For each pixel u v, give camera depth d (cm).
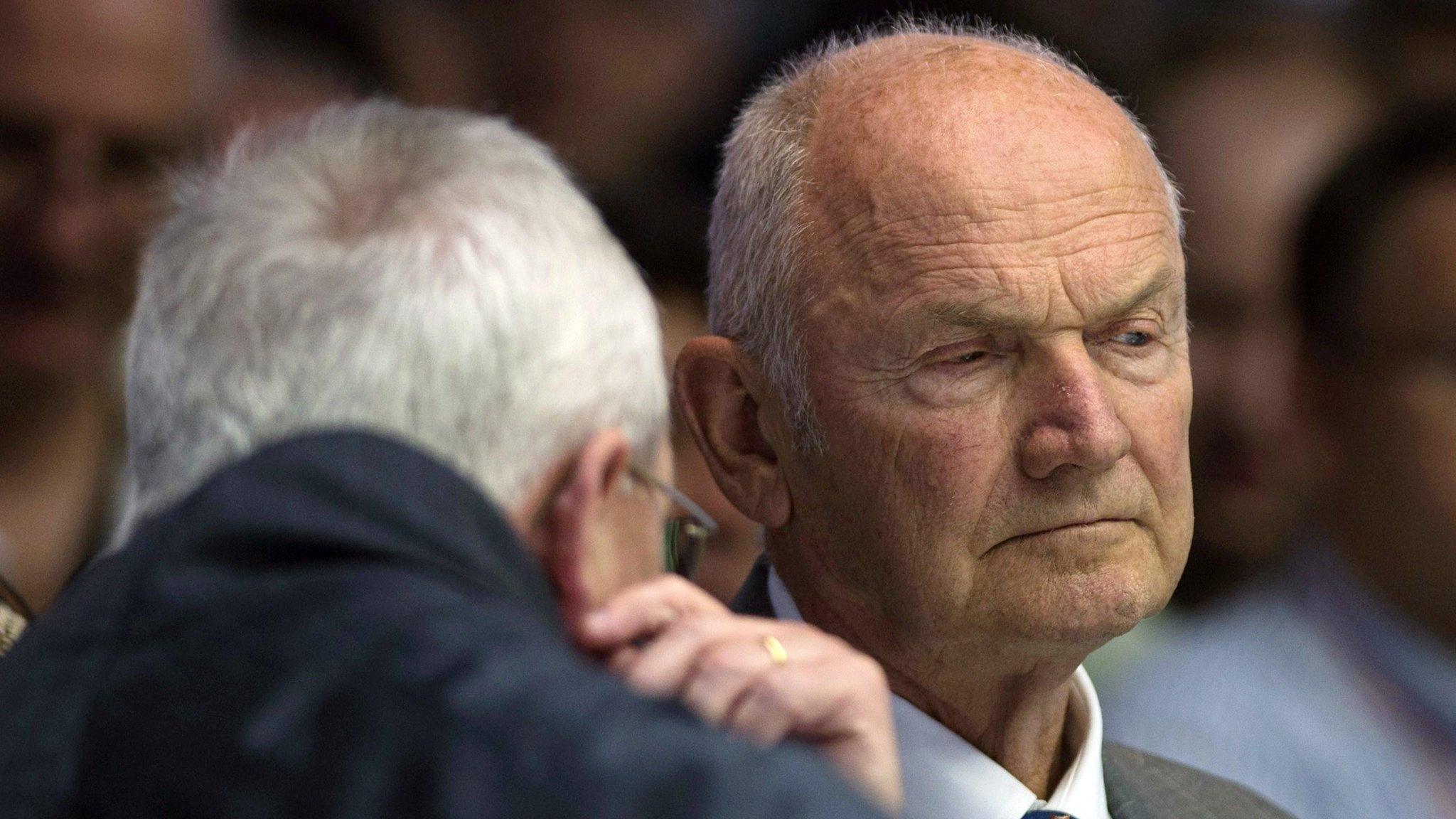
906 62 734
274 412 521
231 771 460
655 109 1505
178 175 595
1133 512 709
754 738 574
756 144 750
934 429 700
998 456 700
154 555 502
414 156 558
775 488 757
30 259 1093
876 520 715
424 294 527
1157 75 1503
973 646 723
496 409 530
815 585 761
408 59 1380
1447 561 1076
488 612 484
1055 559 700
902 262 698
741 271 748
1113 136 723
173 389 532
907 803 739
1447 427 1073
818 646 590
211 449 523
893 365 703
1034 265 691
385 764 452
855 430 713
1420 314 1072
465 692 459
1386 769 1056
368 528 492
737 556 1104
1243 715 1063
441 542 495
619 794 442
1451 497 1075
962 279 690
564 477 547
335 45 1317
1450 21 1617
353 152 559
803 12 1476
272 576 490
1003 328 694
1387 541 1090
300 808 452
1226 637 1113
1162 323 724
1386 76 1556
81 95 1113
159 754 469
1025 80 724
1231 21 1522
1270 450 1313
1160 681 1109
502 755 448
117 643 493
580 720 455
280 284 528
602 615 566
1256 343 1346
